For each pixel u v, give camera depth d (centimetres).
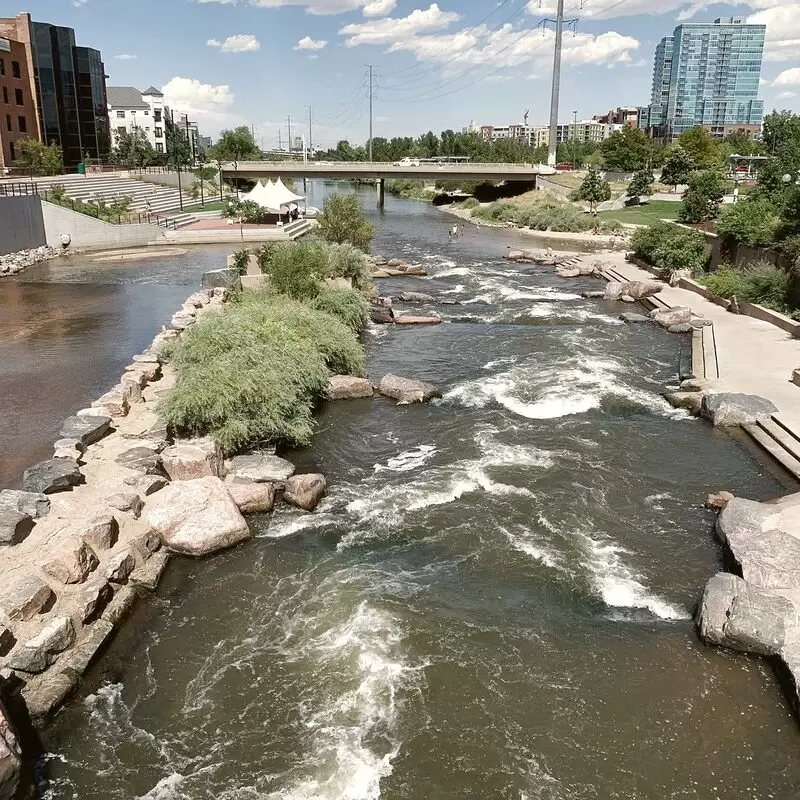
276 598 1178
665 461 1725
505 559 1299
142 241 5562
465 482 1588
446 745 895
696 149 10350
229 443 1625
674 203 8394
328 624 1114
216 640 1080
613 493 1557
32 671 953
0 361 2339
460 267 4909
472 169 9450
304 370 1927
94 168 8006
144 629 1105
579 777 853
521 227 7688
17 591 1022
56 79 7956
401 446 1800
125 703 962
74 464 1409
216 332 1889
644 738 911
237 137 13162
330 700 964
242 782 846
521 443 1812
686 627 1122
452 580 1236
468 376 2383
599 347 2786
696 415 2039
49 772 858
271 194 6619
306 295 2819
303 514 1450
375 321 3206
